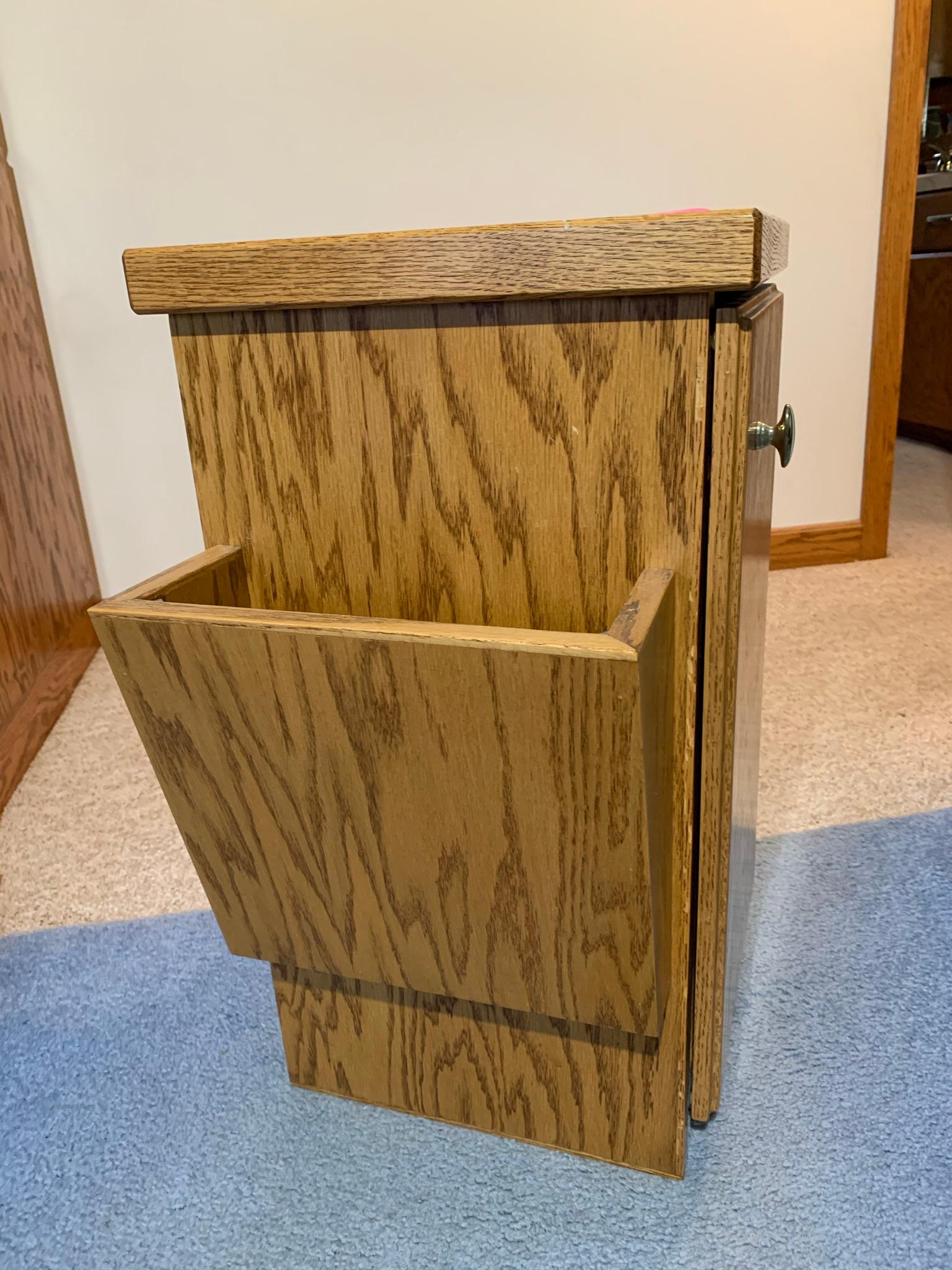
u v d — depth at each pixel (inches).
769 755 49.1
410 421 21.0
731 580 20.1
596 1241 24.4
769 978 33.6
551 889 20.8
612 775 18.3
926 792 45.0
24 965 36.2
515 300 19.0
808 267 70.4
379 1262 24.1
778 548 77.4
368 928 24.1
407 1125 28.4
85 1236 25.3
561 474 20.3
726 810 22.4
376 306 20.0
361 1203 25.8
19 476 57.7
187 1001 34.0
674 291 17.6
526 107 64.5
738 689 22.1
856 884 38.6
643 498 19.9
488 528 21.5
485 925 22.3
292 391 21.7
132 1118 29.1
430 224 66.6
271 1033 32.3
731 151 67.2
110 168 63.0
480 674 17.7
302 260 19.6
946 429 111.9
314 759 20.6
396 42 62.1
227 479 23.3
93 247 64.5
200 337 21.9
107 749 54.9
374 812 21.1
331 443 21.9
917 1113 27.8
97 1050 31.8
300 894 24.0
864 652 61.2
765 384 21.9
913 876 38.9
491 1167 26.8
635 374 18.9
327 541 23.1
